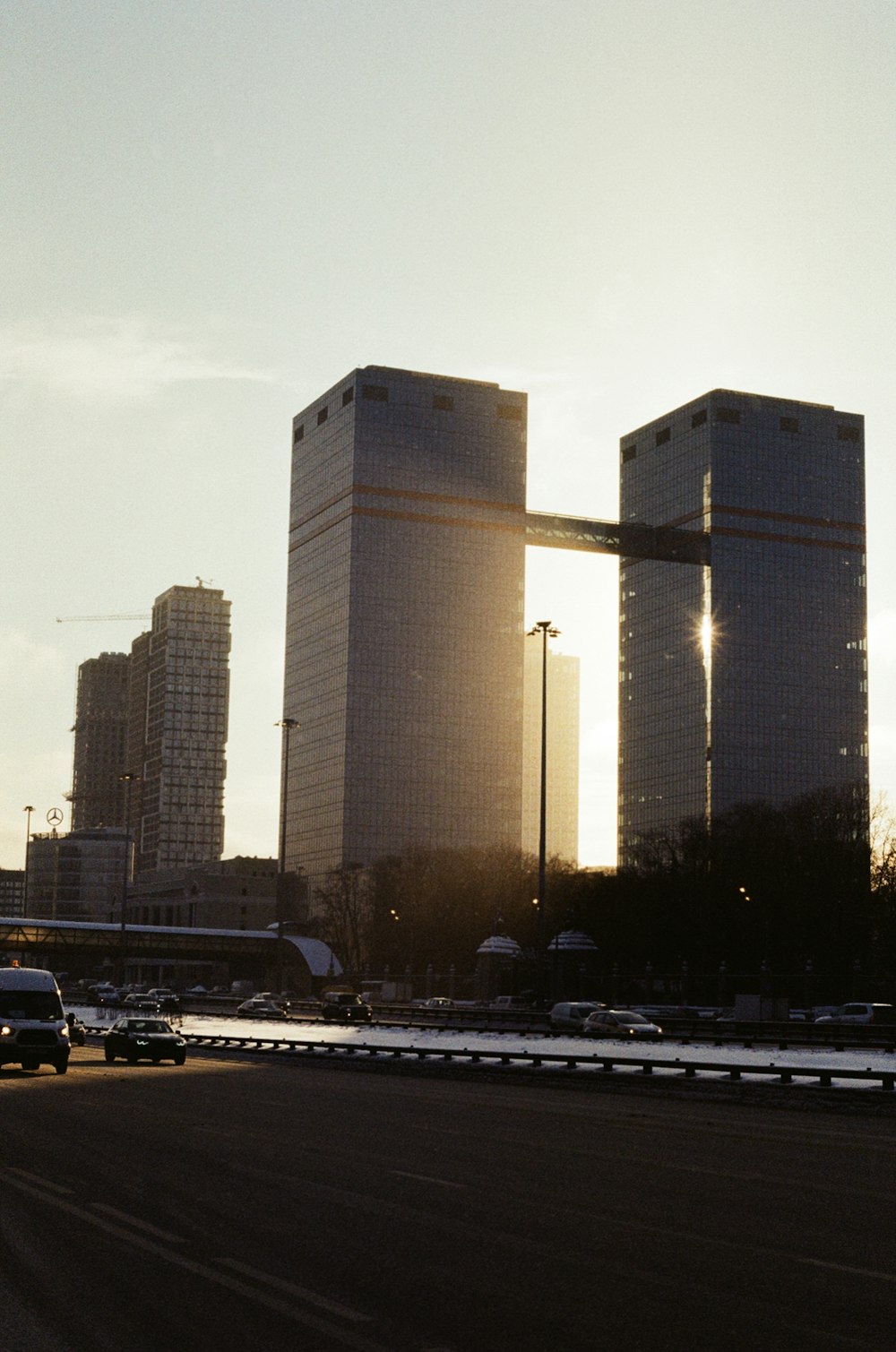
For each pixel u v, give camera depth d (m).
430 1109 36.28
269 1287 13.53
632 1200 19.42
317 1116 33.53
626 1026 83.69
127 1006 119.44
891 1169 23.31
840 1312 12.64
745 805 177.62
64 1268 14.41
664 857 193.62
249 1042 73.38
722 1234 16.62
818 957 138.50
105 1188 20.25
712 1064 47.88
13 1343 11.51
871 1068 56.44
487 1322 12.25
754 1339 11.70
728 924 147.62
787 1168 23.36
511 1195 19.78
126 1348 11.38
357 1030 98.38
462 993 171.00
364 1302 12.98
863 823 156.00
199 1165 23.19
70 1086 45.12
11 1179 21.17
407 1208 18.50
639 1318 12.40
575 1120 33.41
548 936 183.25
